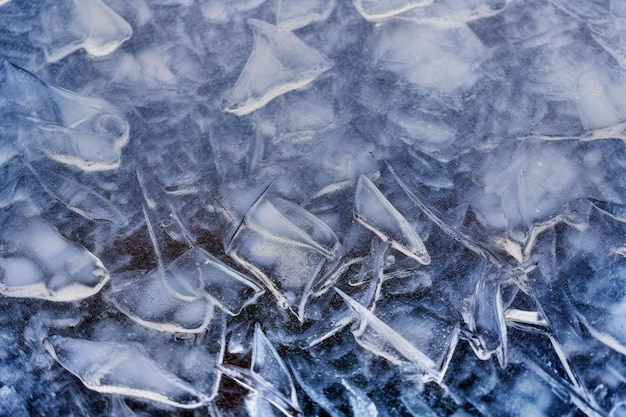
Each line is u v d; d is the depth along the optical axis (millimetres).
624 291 937
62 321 936
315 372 914
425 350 909
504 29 1081
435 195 975
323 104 1026
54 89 1036
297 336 926
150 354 913
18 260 948
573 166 986
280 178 983
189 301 930
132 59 1068
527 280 939
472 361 914
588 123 1005
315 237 944
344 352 920
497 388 907
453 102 1027
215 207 978
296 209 959
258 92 1024
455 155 996
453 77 1044
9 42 1089
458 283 937
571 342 919
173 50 1075
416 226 959
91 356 916
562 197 970
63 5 1099
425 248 946
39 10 1104
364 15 1082
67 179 995
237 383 907
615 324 924
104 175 999
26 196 987
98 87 1054
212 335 923
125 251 962
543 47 1065
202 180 991
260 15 1098
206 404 903
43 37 1087
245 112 1025
